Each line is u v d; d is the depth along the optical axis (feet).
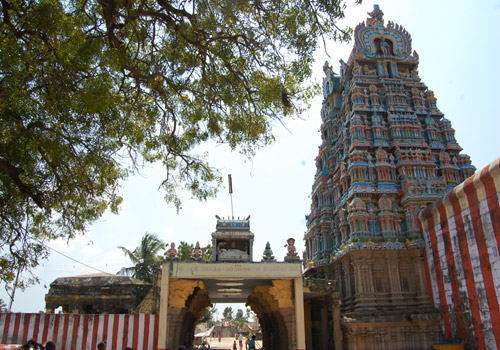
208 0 39.06
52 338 61.31
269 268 68.13
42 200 40.34
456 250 78.33
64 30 35.73
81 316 62.95
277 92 44.19
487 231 68.18
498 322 65.51
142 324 64.08
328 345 90.12
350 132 114.11
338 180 124.88
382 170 106.42
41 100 38.29
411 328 84.69
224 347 169.17
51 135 37.99
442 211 83.25
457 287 78.07
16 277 41.11
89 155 40.34
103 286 96.99
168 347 64.69
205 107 47.83
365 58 124.36
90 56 36.76
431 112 119.55
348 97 126.72
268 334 103.91
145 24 41.06
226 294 101.24
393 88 120.16
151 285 99.86
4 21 32.76
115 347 62.23
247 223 76.07
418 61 126.62
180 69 44.96
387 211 101.04
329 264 115.34
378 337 83.97
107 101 36.29
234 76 44.01
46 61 36.73
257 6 39.09
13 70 33.14
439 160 112.16
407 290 94.53
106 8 36.06
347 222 106.42
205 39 41.42
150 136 47.19
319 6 37.96
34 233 45.37
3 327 60.54
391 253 96.22
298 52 41.91
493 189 66.33
